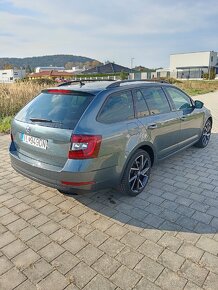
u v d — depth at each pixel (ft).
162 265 8.11
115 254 8.59
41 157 10.39
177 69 243.60
